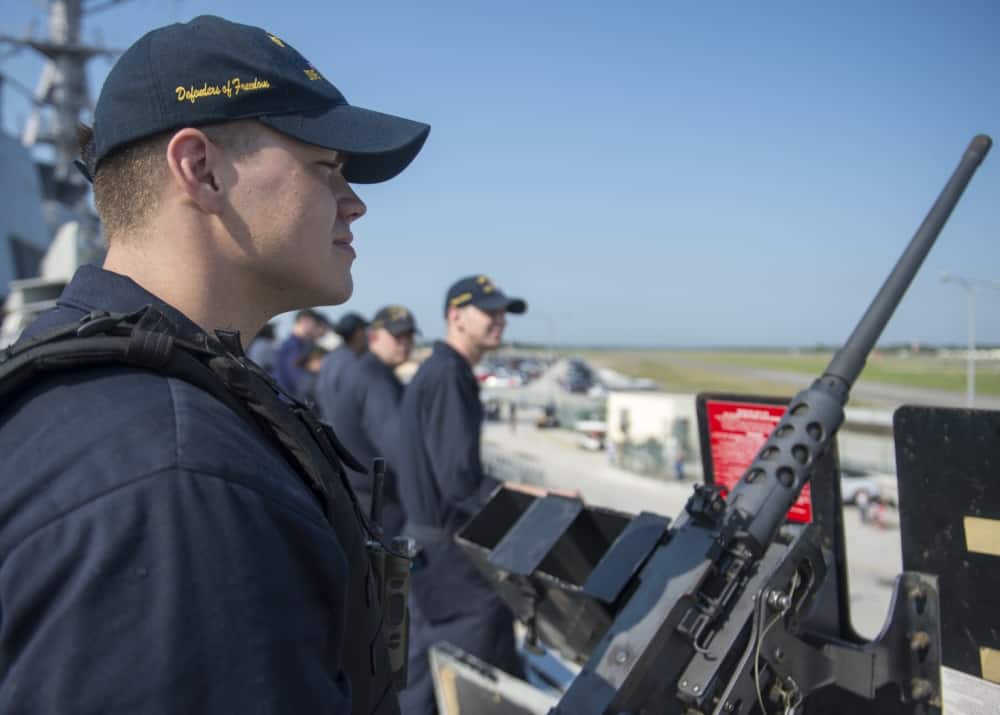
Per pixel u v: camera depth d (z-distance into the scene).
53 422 0.75
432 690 3.07
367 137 0.98
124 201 0.94
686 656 1.39
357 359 4.58
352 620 0.97
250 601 0.72
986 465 1.43
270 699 0.71
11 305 13.98
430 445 3.23
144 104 0.90
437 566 3.18
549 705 2.08
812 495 1.66
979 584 1.45
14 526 0.70
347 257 1.07
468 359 3.42
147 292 0.92
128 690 0.65
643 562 1.58
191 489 0.72
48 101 25.06
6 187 22.28
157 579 0.68
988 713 1.42
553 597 1.84
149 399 0.78
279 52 0.96
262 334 9.98
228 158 0.92
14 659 0.68
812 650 1.45
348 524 0.96
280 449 0.91
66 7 23.84
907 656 1.50
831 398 1.49
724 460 1.86
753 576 1.41
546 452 19.67
